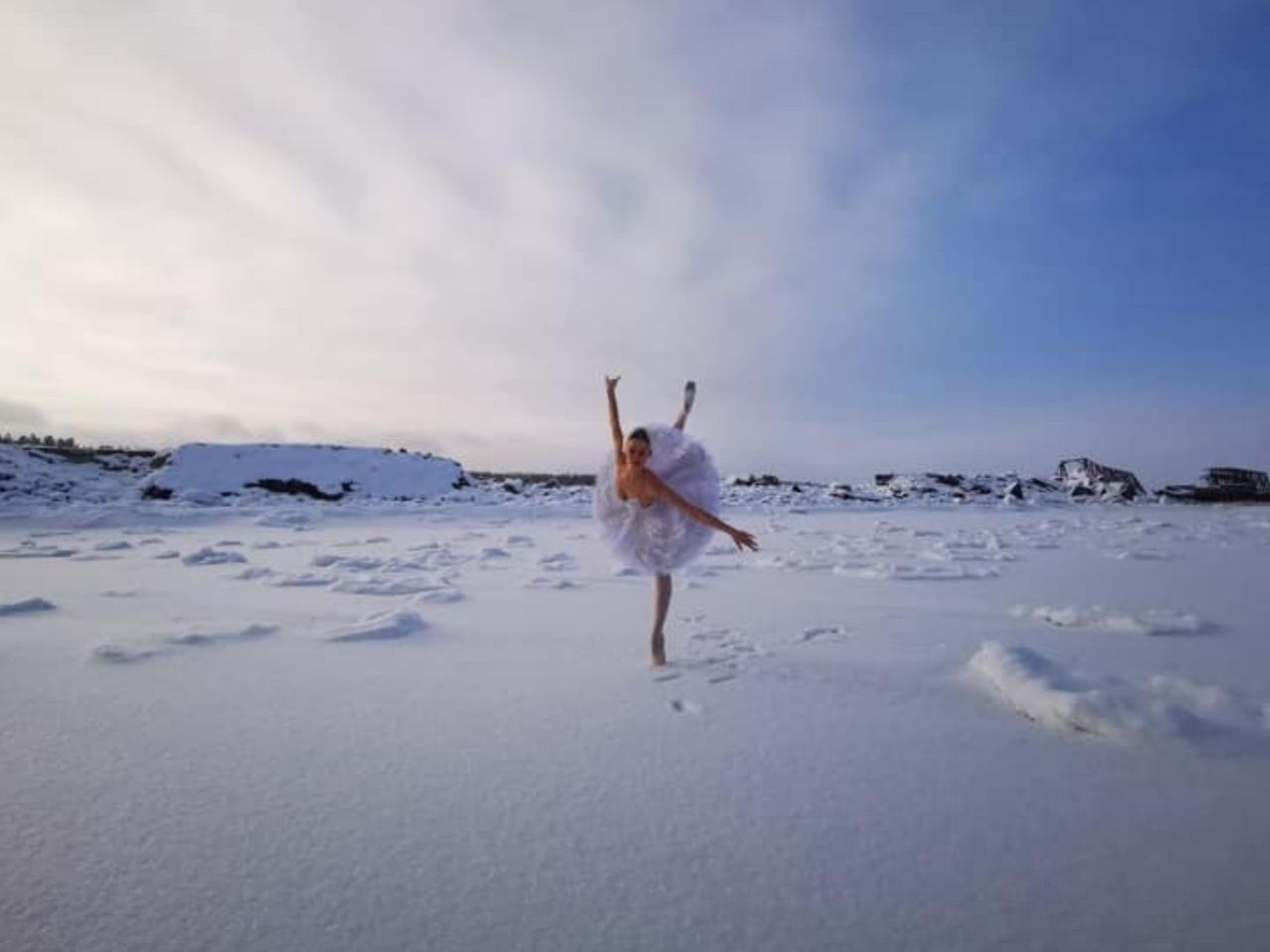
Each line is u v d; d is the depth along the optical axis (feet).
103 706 9.73
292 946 4.72
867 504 77.25
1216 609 16.53
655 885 5.43
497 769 7.64
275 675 11.21
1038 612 15.58
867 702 9.77
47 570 24.20
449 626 14.89
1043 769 7.51
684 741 8.40
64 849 5.98
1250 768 7.47
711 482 12.30
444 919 5.00
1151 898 5.16
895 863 5.70
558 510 60.70
